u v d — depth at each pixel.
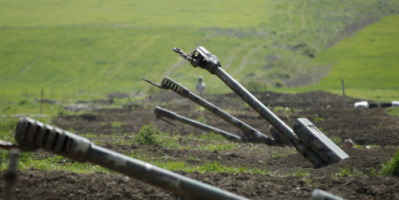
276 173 12.79
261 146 20.06
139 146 17.67
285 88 66.62
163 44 86.38
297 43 88.44
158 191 9.72
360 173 11.97
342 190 10.08
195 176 11.25
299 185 10.51
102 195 9.44
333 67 77.00
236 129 30.61
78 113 45.69
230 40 88.56
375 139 24.20
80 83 72.81
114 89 68.50
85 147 7.80
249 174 11.66
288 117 34.03
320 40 91.25
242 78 71.50
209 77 72.19
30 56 84.12
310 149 14.34
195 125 22.11
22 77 76.62
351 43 88.94
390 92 56.59
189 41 87.69
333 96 51.38
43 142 7.58
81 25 97.88
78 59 82.44
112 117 38.56
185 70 75.62
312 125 14.62
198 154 16.70
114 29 95.00
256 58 80.31
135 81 72.25
